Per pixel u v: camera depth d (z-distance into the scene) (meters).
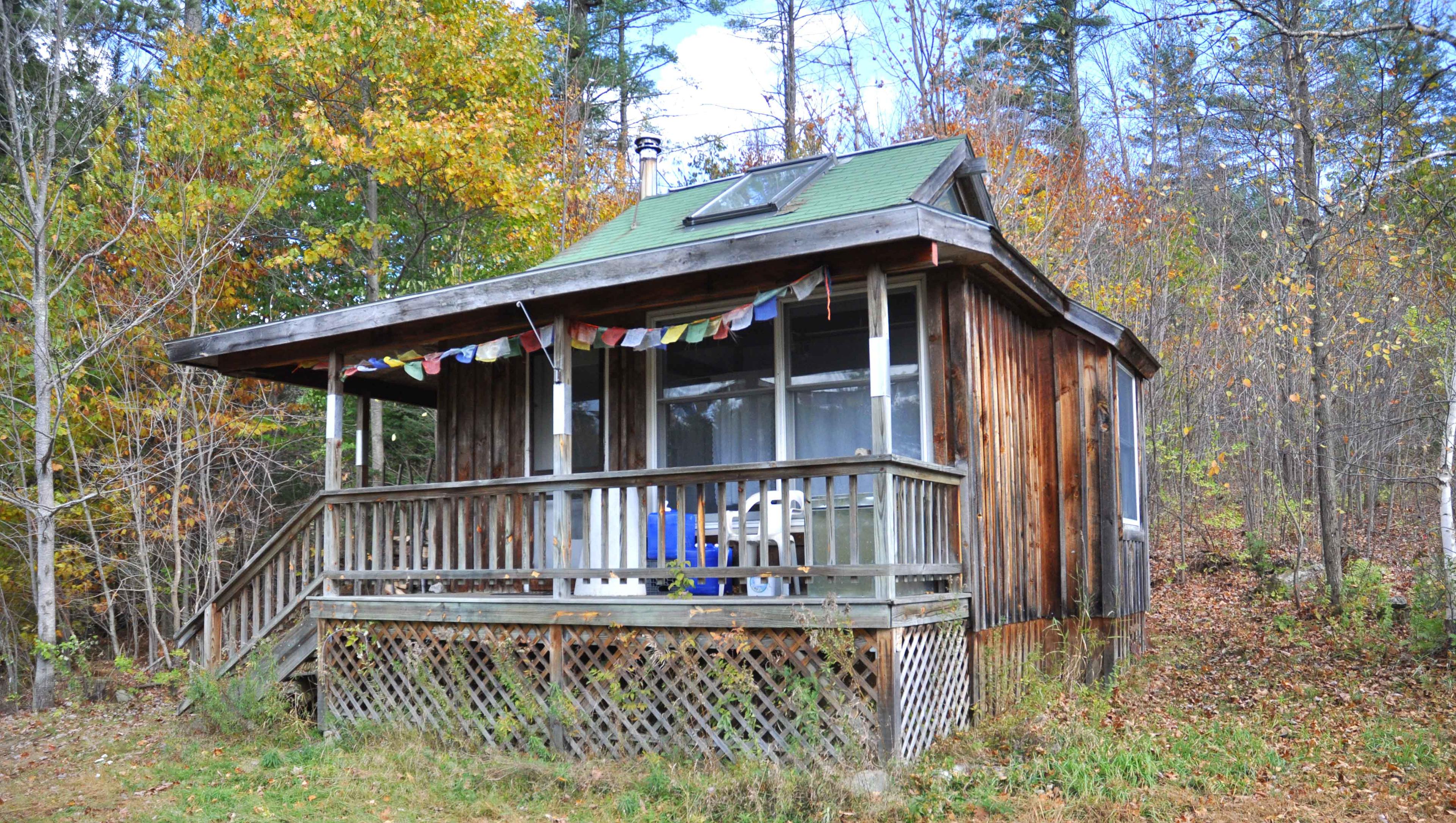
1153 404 18.14
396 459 18.02
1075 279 18.81
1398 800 6.18
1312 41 12.99
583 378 9.90
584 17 23.95
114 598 14.34
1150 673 10.41
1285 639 11.73
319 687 8.75
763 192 9.99
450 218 16.88
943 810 5.91
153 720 10.02
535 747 7.41
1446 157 10.74
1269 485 18.47
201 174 14.08
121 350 13.42
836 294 8.28
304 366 10.05
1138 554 11.48
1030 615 9.02
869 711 6.54
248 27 14.56
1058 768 6.55
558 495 7.79
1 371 13.22
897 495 6.84
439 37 14.84
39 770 8.28
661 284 7.75
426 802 6.64
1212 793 6.30
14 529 14.16
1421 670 9.62
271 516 15.64
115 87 13.84
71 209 13.79
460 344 9.69
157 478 14.34
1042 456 9.73
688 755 7.06
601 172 22.73
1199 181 21.72
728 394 8.80
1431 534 16.12
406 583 9.73
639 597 7.27
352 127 15.70
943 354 7.87
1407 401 15.84
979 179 10.56
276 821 6.35
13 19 13.24
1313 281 13.31
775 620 6.77
